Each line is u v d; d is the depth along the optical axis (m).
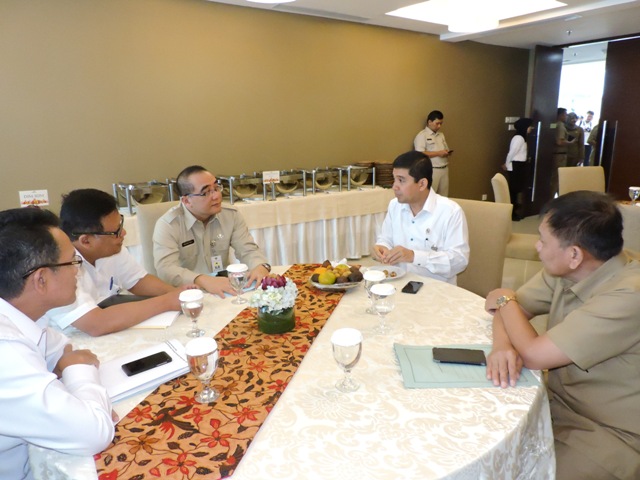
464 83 5.84
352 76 4.80
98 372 1.04
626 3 4.04
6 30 3.05
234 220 2.18
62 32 3.24
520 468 0.93
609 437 1.08
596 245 1.09
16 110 3.17
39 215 0.94
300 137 4.57
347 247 4.13
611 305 1.03
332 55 4.61
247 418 0.91
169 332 1.33
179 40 3.72
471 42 5.78
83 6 3.28
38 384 0.82
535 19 4.71
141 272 1.77
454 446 0.81
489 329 1.31
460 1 4.84
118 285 1.74
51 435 0.80
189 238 2.04
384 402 0.95
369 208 4.14
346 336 0.95
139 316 1.36
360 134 5.01
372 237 4.27
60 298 0.95
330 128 4.77
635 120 5.71
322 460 0.78
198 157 4.00
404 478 0.74
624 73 5.70
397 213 2.19
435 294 1.58
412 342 1.23
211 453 0.81
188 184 1.93
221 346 1.22
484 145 6.29
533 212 6.46
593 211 1.08
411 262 1.87
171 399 0.98
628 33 5.42
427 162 1.97
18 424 0.81
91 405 0.85
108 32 3.41
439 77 5.57
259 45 4.13
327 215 3.87
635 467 1.04
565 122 6.74
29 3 3.09
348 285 1.60
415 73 5.33
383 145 5.24
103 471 0.77
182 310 1.35
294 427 0.87
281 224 3.63
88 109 3.43
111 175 3.62
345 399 0.96
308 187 4.02
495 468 0.82
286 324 1.29
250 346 1.22
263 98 4.25
